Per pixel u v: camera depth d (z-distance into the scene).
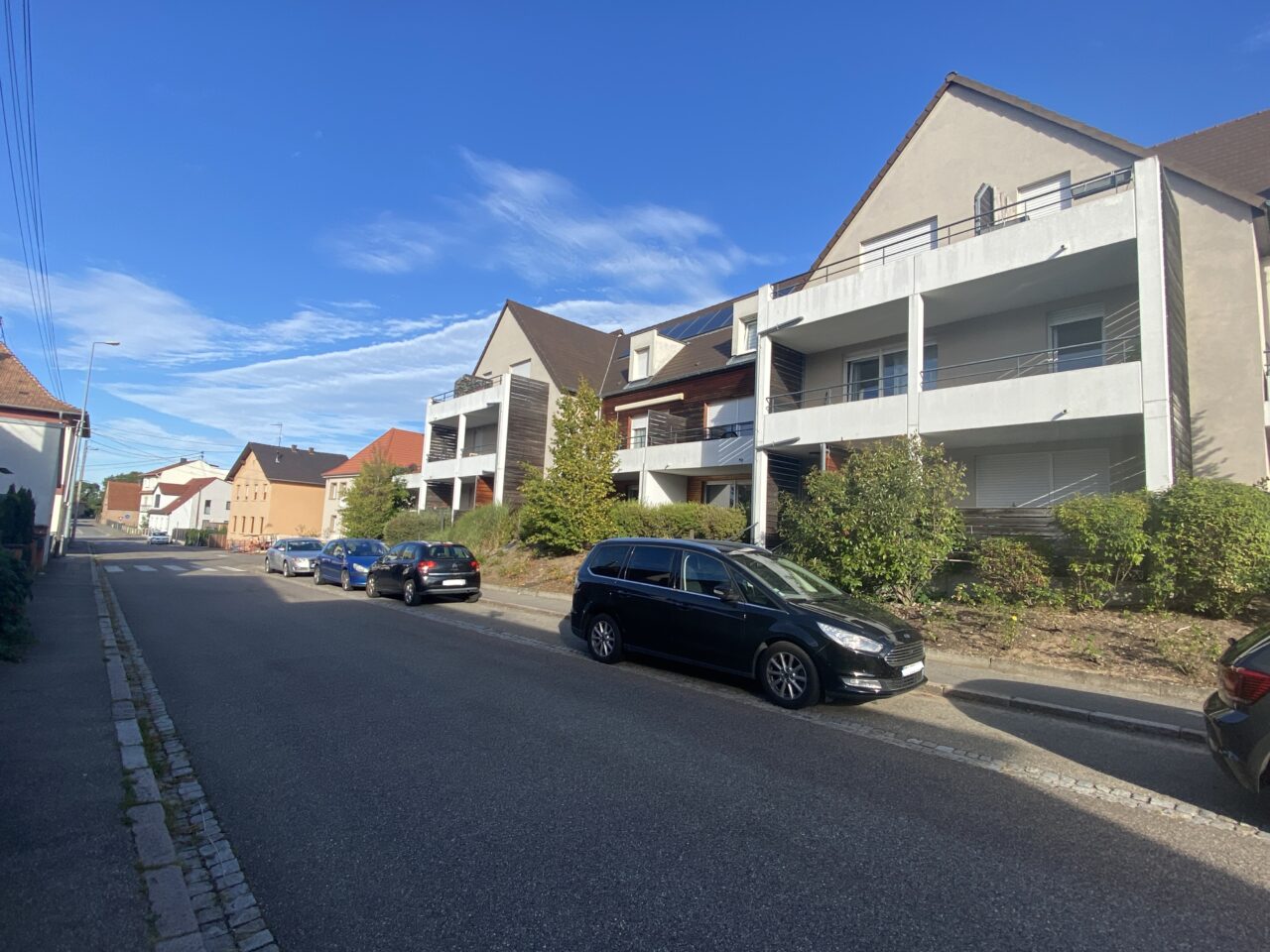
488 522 23.48
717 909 3.04
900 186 16.14
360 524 33.84
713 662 7.19
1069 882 3.38
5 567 8.23
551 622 12.15
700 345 24.73
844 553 10.76
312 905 3.04
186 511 72.75
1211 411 11.68
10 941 2.65
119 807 3.88
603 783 4.50
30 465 23.73
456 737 5.41
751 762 5.02
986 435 13.08
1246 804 4.47
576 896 3.12
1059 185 13.52
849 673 6.23
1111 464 12.71
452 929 2.86
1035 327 13.80
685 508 17.20
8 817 3.72
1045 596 9.91
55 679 6.80
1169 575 8.98
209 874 3.31
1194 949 2.83
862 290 14.33
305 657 8.47
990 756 5.37
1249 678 4.10
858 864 3.50
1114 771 5.09
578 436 18.86
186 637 9.94
